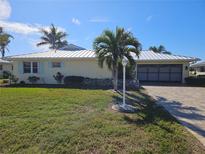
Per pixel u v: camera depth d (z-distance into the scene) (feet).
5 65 110.83
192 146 15.15
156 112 25.43
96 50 44.50
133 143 15.42
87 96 34.83
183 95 41.32
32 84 62.44
